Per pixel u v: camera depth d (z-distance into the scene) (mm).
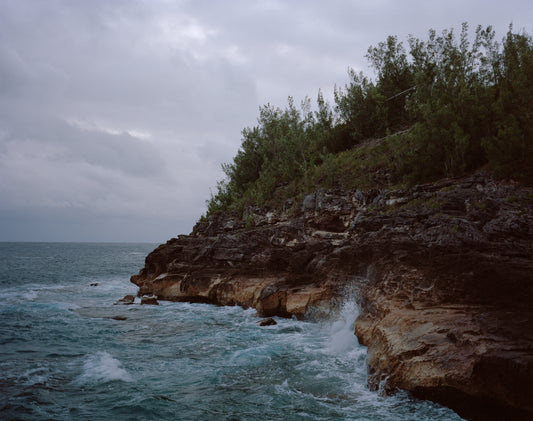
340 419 10031
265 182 38156
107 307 28469
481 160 21266
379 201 23984
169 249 36875
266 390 12180
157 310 27062
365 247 20312
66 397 11758
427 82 33969
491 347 9695
